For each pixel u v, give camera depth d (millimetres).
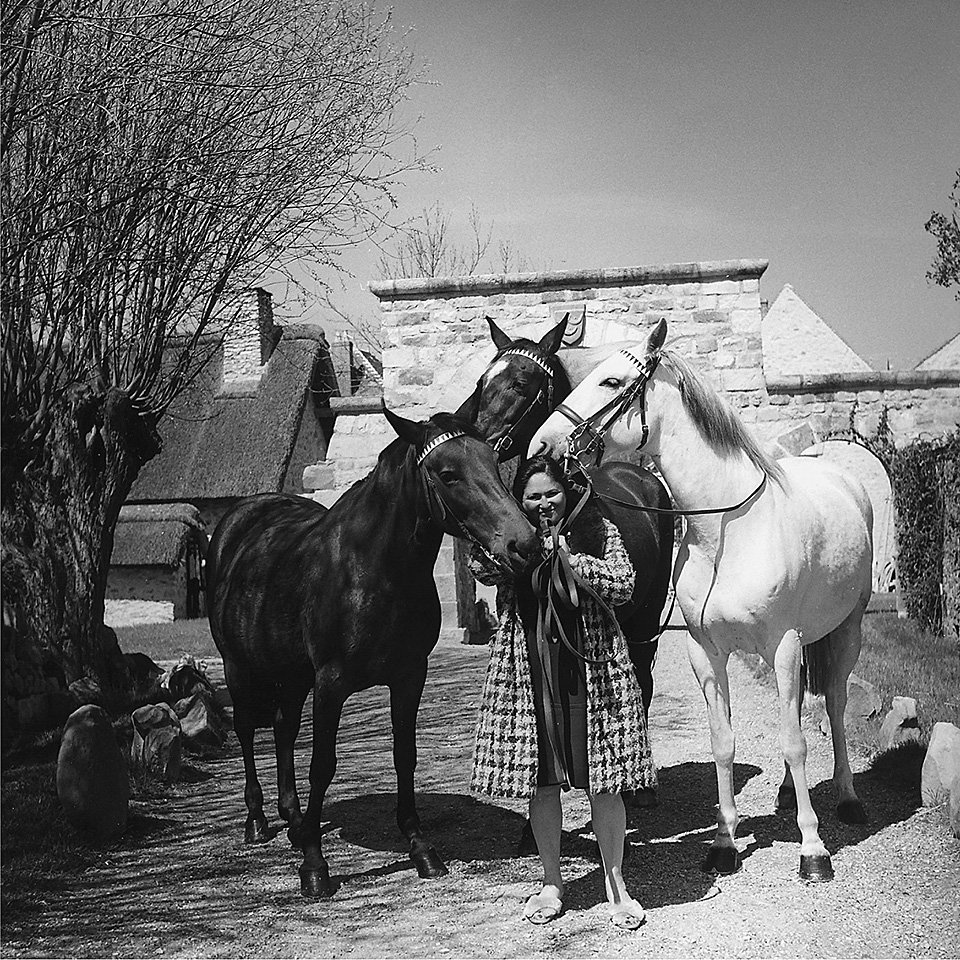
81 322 9680
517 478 5090
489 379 6172
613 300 17234
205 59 8336
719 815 5180
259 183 9117
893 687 9297
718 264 17062
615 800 4414
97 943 4484
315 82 8906
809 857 4859
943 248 14367
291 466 33594
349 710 11516
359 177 9430
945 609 13258
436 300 17422
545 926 4465
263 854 5809
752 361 17094
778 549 5090
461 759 8430
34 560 9242
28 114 7789
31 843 5809
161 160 8508
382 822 6438
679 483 5160
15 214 7910
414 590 5059
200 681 10336
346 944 4410
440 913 4723
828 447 21328
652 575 5777
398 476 4961
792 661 5129
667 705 10258
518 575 4363
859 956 4016
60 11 7625
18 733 8508
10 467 9352
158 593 30219
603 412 5016
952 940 4094
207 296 10039
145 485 33438
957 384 17281
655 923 4438
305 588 5324
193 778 7930
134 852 5895
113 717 9125
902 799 6113
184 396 35375
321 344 35656
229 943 4461
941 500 13492
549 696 4312
